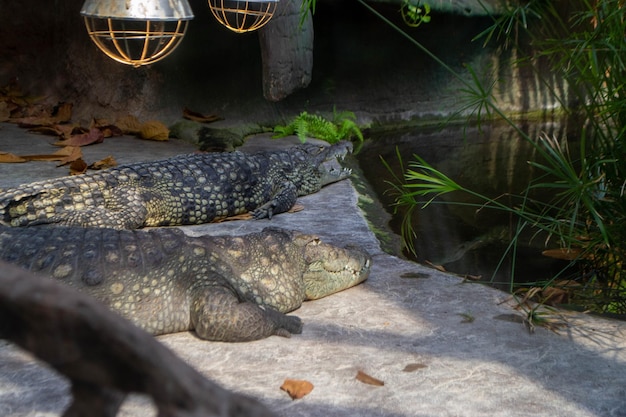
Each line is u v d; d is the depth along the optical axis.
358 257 4.31
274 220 5.83
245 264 3.82
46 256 3.49
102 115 8.88
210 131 8.45
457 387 3.18
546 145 4.61
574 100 11.65
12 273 0.87
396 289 4.36
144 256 3.61
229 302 3.52
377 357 3.44
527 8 5.21
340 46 10.05
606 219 4.82
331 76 10.09
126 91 8.78
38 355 0.88
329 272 4.15
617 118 4.73
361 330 3.76
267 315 3.60
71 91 9.21
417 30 10.59
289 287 3.93
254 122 9.16
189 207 5.62
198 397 0.89
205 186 5.73
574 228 5.11
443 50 10.96
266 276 3.86
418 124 10.83
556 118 11.41
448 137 10.00
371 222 6.02
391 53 10.58
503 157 8.70
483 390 3.16
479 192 7.10
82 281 3.45
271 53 7.65
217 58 8.97
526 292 4.53
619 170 4.68
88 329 0.87
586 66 4.72
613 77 4.69
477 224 6.14
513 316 4.01
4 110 8.89
